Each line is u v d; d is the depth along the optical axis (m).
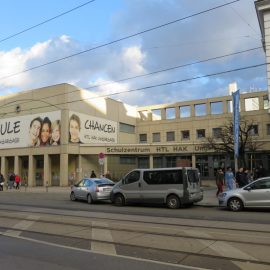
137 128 66.25
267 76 31.53
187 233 11.55
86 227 12.94
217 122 59.97
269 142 47.81
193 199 20.16
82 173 51.03
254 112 56.78
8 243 10.25
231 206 18.27
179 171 20.11
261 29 33.94
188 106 63.47
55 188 45.75
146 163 53.72
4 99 57.31
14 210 18.97
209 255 8.70
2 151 56.94
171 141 63.56
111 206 21.53
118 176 51.84
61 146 49.47
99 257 8.55
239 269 7.52
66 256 8.66
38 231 12.20
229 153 47.44
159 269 7.50
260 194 17.72
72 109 50.81
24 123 54.28
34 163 53.22
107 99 58.09
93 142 54.25
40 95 52.69
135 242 10.27
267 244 9.86
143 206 21.44
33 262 8.09
